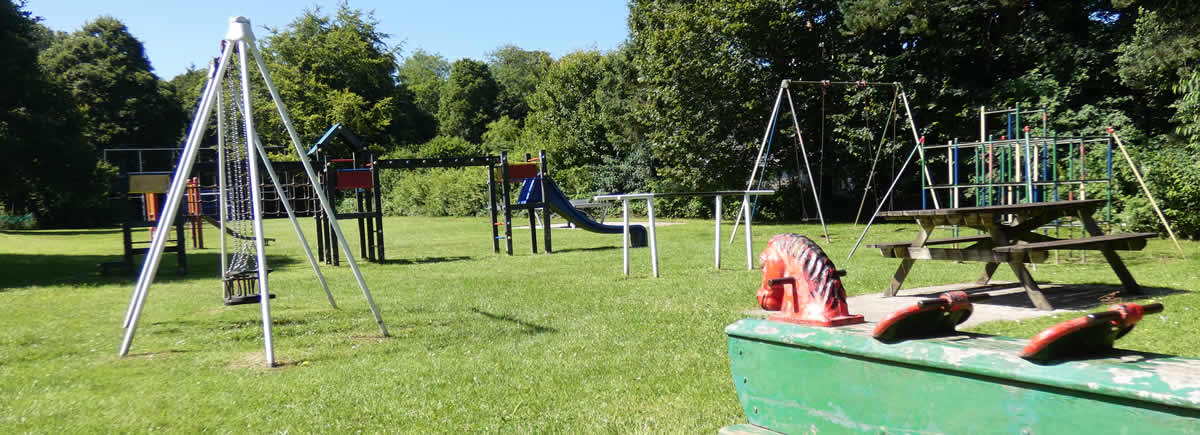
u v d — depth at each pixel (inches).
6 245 958.4
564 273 472.7
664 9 1058.1
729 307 308.3
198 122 262.7
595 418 161.6
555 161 1609.3
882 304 303.4
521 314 308.5
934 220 305.4
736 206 1091.3
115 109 1945.1
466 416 166.4
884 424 79.0
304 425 163.9
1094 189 561.3
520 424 159.5
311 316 320.2
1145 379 57.9
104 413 176.9
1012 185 399.2
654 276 429.7
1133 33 743.7
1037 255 267.9
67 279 525.7
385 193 1796.3
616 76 1448.1
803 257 100.3
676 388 183.8
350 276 487.8
